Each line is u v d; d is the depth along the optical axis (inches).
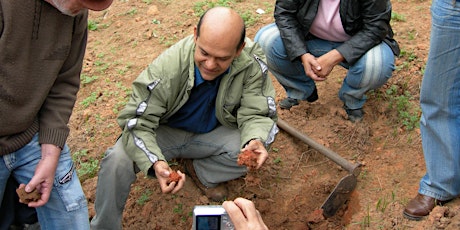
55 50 98.8
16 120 99.4
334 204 135.5
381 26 141.3
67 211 109.9
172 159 147.6
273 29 155.2
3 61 93.9
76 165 152.9
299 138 150.6
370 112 164.1
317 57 155.5
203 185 142.8
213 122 131.0
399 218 132.1
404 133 157.5
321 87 174.6
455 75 114.3
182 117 128.2
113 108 170.4
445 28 110.0
